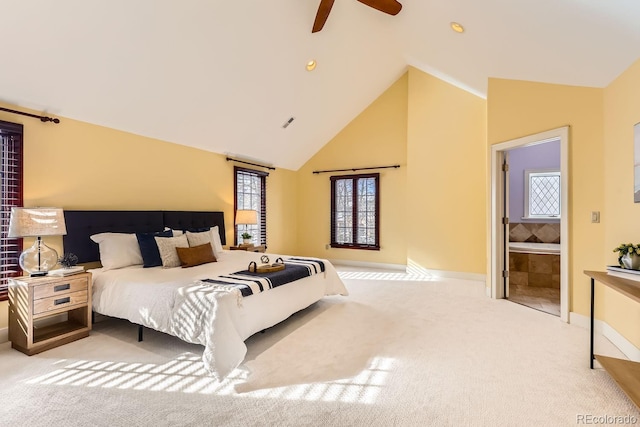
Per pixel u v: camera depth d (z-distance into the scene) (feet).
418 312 11.91
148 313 8.74
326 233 23.25
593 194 10.09
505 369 7.60
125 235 11.53
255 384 7.00
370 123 21.56
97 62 9.80
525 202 20.01
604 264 9.76
